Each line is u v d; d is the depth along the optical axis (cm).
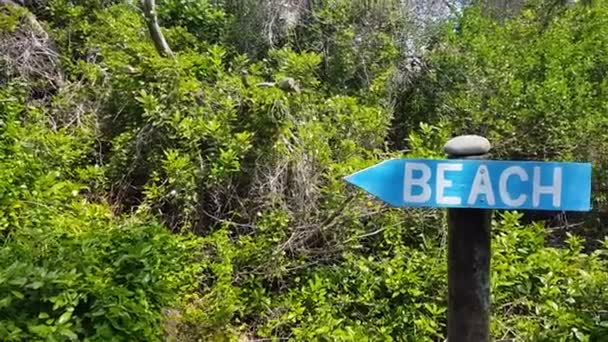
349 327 353
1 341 256
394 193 212
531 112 514
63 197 414
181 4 664
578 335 330
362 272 391
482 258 213
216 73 528
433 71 594
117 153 471
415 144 473
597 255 401
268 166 447
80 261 308
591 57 593
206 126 455
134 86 497
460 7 733
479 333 212
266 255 402
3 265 298
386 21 630
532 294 373
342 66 601
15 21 546
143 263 317
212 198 444
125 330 277
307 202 432
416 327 360
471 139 214
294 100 484
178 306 352
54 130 492
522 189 206
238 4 678
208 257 402
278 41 637
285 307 379
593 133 495
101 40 578
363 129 497
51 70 548
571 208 205
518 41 654
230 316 362
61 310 279
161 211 439
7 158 423
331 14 628
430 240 420
